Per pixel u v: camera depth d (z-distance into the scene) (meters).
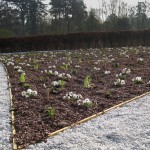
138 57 15.77
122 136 4.69
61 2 54.22
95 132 4.88
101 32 29.25
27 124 5.36
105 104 6.52
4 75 11.05
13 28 54.16
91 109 6.18
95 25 42.78
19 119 5.65
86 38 29.09
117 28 42.59
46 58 17.39
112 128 5.03
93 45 29.22
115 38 29.56
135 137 4.65
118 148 4.28
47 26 49.97
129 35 29.77
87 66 12.73
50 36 28.75
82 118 5.62
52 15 54.91
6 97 7.42
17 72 11.45
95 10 47.22
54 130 5.05
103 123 5.29
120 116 5.66
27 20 54.91
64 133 4.88
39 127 5.19
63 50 26.22
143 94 7.20
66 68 11.84
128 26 42.59
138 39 29.98
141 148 4.28
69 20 53.72
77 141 4.55
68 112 6.00
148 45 29.92
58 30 48.69
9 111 6.21
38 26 53.62
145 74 10.19
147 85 8.34
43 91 7.94
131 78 9.52
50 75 10.48
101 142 4.50
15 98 7.26
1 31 38.06
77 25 49.53
